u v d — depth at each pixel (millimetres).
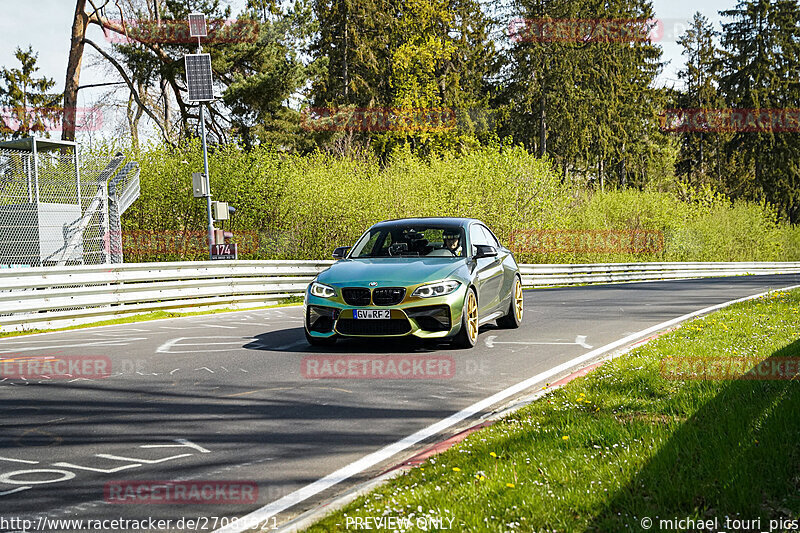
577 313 18281
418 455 6340
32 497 5430
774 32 79812
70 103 43750
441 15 66625
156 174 35438
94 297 17750
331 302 11625
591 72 68062
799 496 4836
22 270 15945
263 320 17266
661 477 5195
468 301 12016
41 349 12719
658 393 8102
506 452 6059
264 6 60688
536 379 9688
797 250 76875
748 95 79750
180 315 19453
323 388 9180
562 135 68125
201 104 26047
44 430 7316
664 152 84688
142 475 5938
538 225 46062
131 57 45000
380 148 63875
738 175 88375
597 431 6484
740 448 5785
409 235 13352
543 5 66875
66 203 25734
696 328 13555
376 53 64500
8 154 24094
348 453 6527
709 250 67000
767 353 10156
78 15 43938
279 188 34688
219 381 9664
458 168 44188
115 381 9742
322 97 61906
